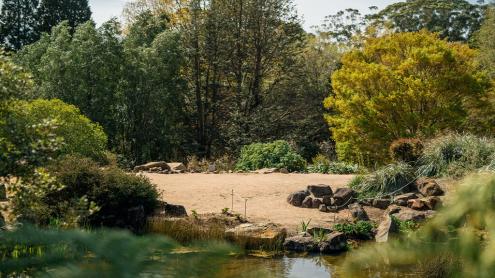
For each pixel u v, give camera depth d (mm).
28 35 38750
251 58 32156
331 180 14320
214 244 1528
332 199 11711
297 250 8898
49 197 8617
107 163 16750
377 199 11500
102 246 1323
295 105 32781
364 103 21250
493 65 28828
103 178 9391
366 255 1535
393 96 20109
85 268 1278
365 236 9727
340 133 21781
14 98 5203
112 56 25078
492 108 21625
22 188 5039
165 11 32094
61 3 39406
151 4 32594
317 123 32812
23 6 38375
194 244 1528
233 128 28250
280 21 31656
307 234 9461
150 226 8945
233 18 31250
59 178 8992
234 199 12125
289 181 14203
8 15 38156
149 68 26375
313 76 35125
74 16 40094
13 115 5312
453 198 1155
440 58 19984
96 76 25078
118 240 1354
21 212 5098
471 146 13016
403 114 20500
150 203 9727
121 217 9227
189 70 30859
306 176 15297
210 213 10219
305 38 33438
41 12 38906
